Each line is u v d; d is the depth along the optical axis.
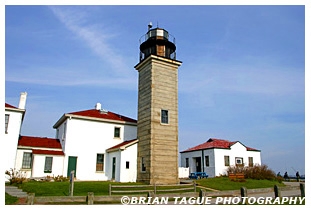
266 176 27.05
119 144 25.31
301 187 12.05
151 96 22.03
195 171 34.41
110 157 24.41
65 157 22.88
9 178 19.92
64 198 8.55
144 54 25.16
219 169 30.69
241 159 32.62
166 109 22.53
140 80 24.52
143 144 22.20
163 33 24.78
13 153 20.64
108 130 25.58
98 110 27.75
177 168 21.78
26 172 21.58
